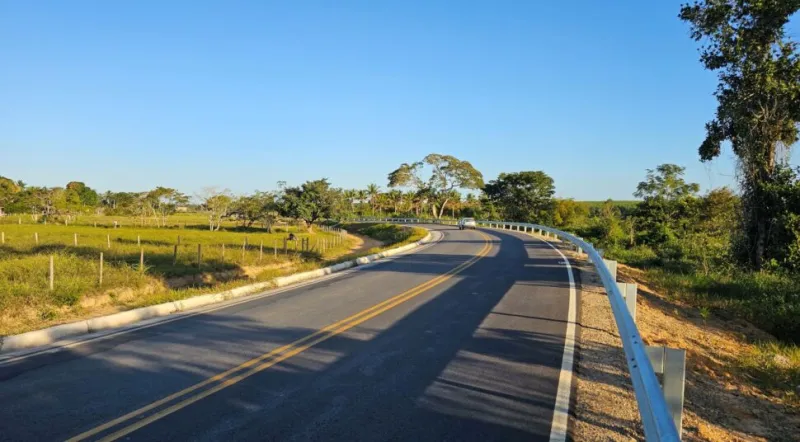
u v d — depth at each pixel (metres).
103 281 12.98
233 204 55.84
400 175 91.75
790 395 6.69
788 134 20.92
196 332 8.27
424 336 7.86
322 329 8.40
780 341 11.02
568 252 22.70
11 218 57.56
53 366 6.42
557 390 5.56
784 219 20.17
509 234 40.31
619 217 52.41
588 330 8.26
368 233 64.81
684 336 9.45
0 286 10.98
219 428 4.57
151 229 46.34
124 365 6.46
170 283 14.98
